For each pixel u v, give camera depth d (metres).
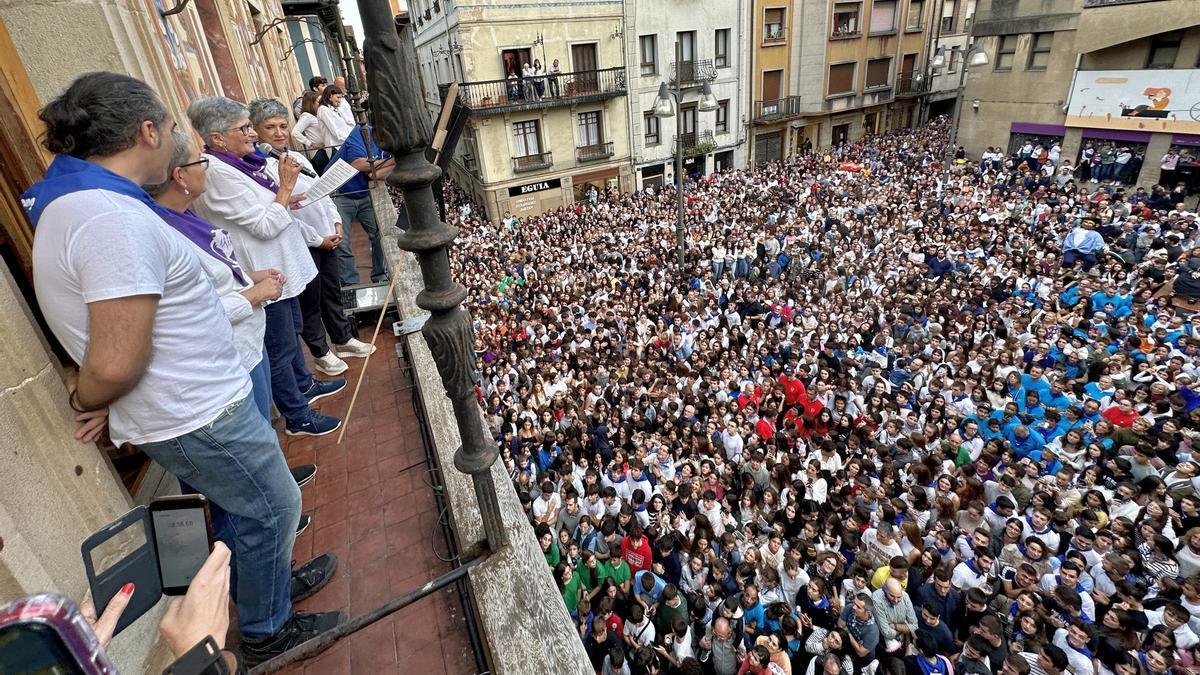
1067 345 9.48
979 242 15.02
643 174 27.91
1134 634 4.92
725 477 7.37
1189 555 5.50
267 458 2.10
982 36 23.94
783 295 12.64
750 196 22.56
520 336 12.02
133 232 1.56
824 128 34.09
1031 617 5.21
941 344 10.27
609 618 5.48
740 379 9.62
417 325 4.53
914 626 5.32
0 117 2.26
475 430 2.26
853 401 8.75
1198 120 18.42
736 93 29.19
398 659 2.48
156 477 2.86
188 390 1.81
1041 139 23.22
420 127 1.65
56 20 2.73
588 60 25.02
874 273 13.83
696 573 6.03
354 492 3.35
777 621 5.55
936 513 6.74
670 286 14.23
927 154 27.67
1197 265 11.51
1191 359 8.89
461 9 21.62
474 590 2.41
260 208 3.17
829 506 7.01
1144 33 18.98
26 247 2.30
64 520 1.95
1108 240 14.35
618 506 6.96
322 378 4.56
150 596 1.33
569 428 8.60
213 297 1.93
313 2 8.06
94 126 1.60
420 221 1.81
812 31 30.56
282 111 3.88
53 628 0.72
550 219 22.12
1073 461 7.32
